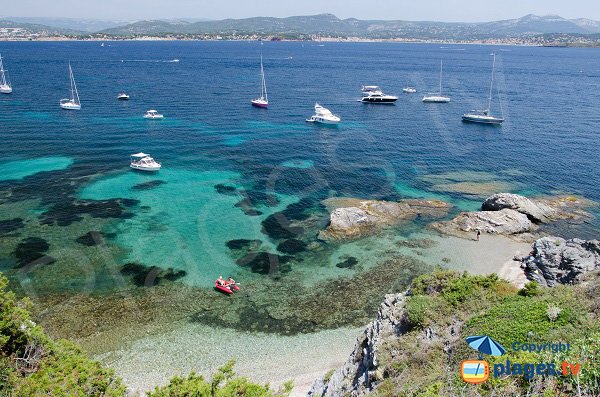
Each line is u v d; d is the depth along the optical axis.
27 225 52.34
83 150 80.81
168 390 20.67
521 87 172.75
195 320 38.09
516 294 29.22
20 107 113.12
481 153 85.94
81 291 40.66
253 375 32.53
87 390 21.23
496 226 54.75
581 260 42.44
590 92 162.88
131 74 192.62
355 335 37.00
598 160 81.75
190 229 52.94
